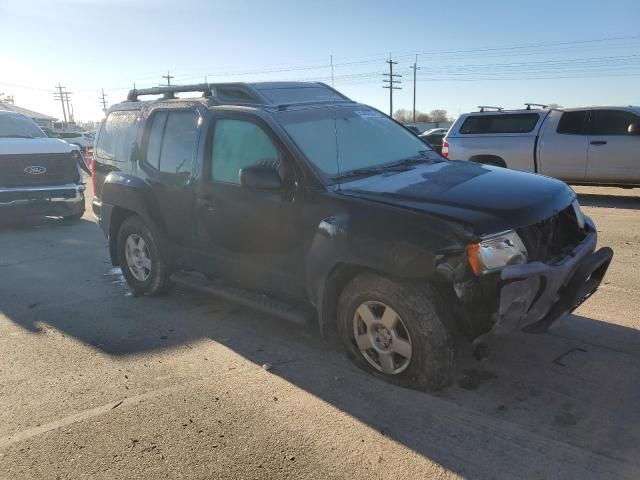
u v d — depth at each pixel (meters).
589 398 3.46
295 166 3.99
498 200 3.46
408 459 2.94
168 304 5.54
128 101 6.10
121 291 6.05
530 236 3.34
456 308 3.33
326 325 3.97
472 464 2.88
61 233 9.68
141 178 5.50
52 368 4.14
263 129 4.26
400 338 3.56
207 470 2.90
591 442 3.02
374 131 4.84
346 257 3.58
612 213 9.84
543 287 3.33
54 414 3.49
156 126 5.41
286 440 3.14
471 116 12.74
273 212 4.13
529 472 2.80
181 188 4.98
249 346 4.44
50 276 6.76
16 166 9.74
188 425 3.32
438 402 3.47
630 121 10.89
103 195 5.98
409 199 3.54
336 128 4.53
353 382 3.77
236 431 3.24
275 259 4.24
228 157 4.55
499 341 4.29
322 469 2.88
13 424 3.40
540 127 11.80
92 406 3.57
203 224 4.80
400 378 3.64
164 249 5.40
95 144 6.48
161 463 2.97
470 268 3.14
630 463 2.83
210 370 4.04
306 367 4.03
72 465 2.98
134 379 3.93
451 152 12.85
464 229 3.17
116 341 4.62
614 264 6.34
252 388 3.74
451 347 3.42
